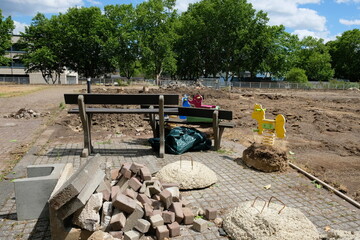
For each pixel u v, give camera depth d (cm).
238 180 531
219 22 5322
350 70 7112
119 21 5303
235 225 355
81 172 338
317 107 1938
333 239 327
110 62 5209
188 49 5875
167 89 2756
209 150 736
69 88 3284
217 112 700
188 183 478
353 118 1476
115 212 350
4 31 4700
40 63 5325
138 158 644
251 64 5616
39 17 5484
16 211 395
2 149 704
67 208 306
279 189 498
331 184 533
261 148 602
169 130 833
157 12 5156
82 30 5319
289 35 5678
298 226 342
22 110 1230
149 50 5019
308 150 809
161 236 335
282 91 4116
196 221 364
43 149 698
